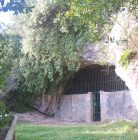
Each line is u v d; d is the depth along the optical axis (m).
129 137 10.52
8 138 5.07
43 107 21.88
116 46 10.88
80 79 20.98
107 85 19.27
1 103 6.52
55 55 19.06
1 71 5.56
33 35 19.48
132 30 9.34
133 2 7.06
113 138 10.62
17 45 20.84
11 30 19.73
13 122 6.94
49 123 17.67
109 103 17.22
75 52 18.55
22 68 20.48
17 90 22.03
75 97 19.88
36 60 19.84
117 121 13.42
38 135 11.91
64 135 11.66
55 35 19.05
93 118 18.53
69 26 18.31
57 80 20.58
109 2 6.70
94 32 7.42
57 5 18.30
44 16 19.14
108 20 7.45
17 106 22.25
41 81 20.41
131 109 15.95
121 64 9.91
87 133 11.83
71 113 20.02
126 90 17.09
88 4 6.69
